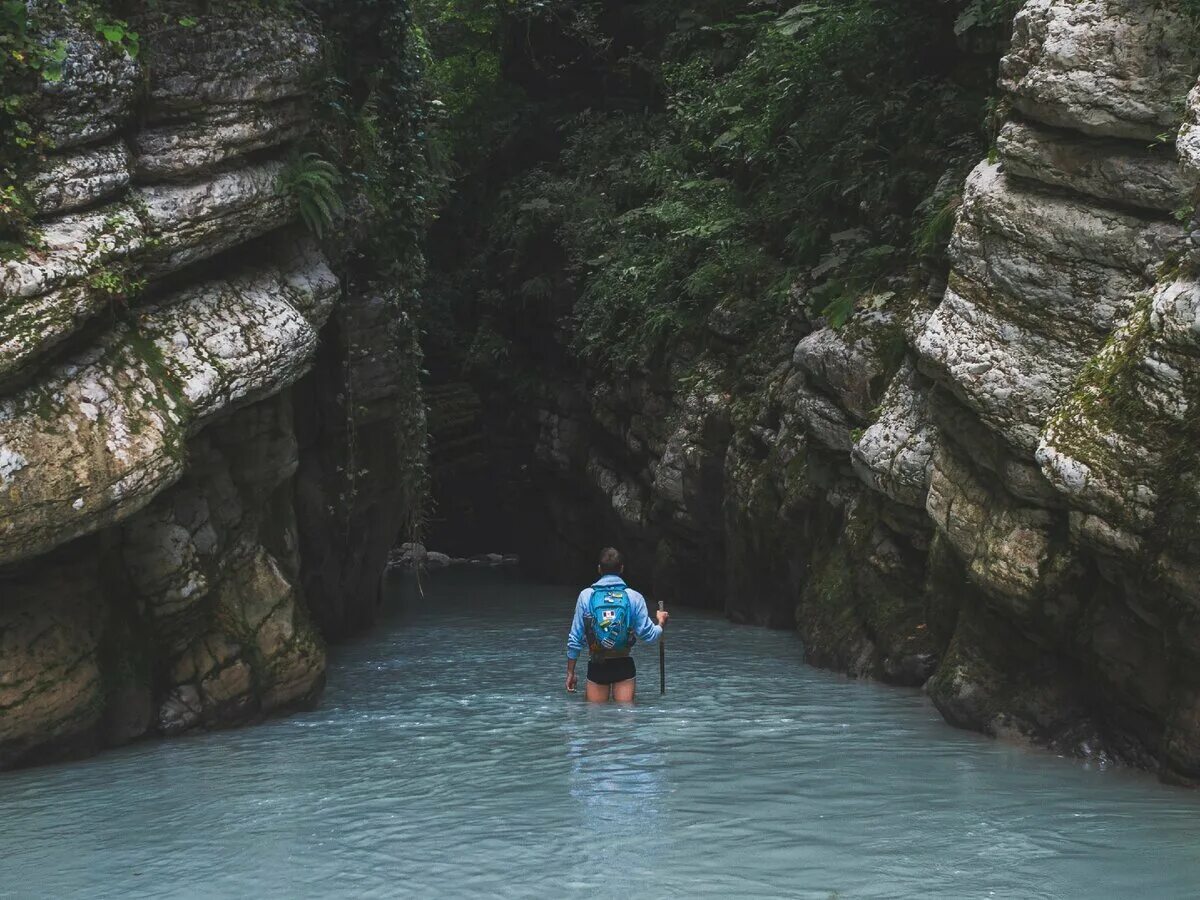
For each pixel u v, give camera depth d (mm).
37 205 7250
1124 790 6605
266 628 9125
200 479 8938
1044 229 7379
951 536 8188
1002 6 10008
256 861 5570
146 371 7801
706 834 5844
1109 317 7156
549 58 22734
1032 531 7391
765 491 13359
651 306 17266
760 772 7137
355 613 14406
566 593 19078
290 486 10266
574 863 5426
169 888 5227
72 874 5445
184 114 8430
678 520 16031
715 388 15273
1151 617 6555
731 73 17312
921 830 5871
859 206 12516
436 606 17359
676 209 16781
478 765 7457
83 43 7586
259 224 9109
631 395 17609
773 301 14594
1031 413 7359
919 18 11961
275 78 9203
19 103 7168
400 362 13391
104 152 7723
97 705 7805
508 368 22656
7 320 6777
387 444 13492
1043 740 7711
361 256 12516
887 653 10156
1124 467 6473
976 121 11055
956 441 8164
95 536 7969
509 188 22281
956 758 7441
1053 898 4895
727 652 12156
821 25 13906
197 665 8664
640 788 6793
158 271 8180
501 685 10656
